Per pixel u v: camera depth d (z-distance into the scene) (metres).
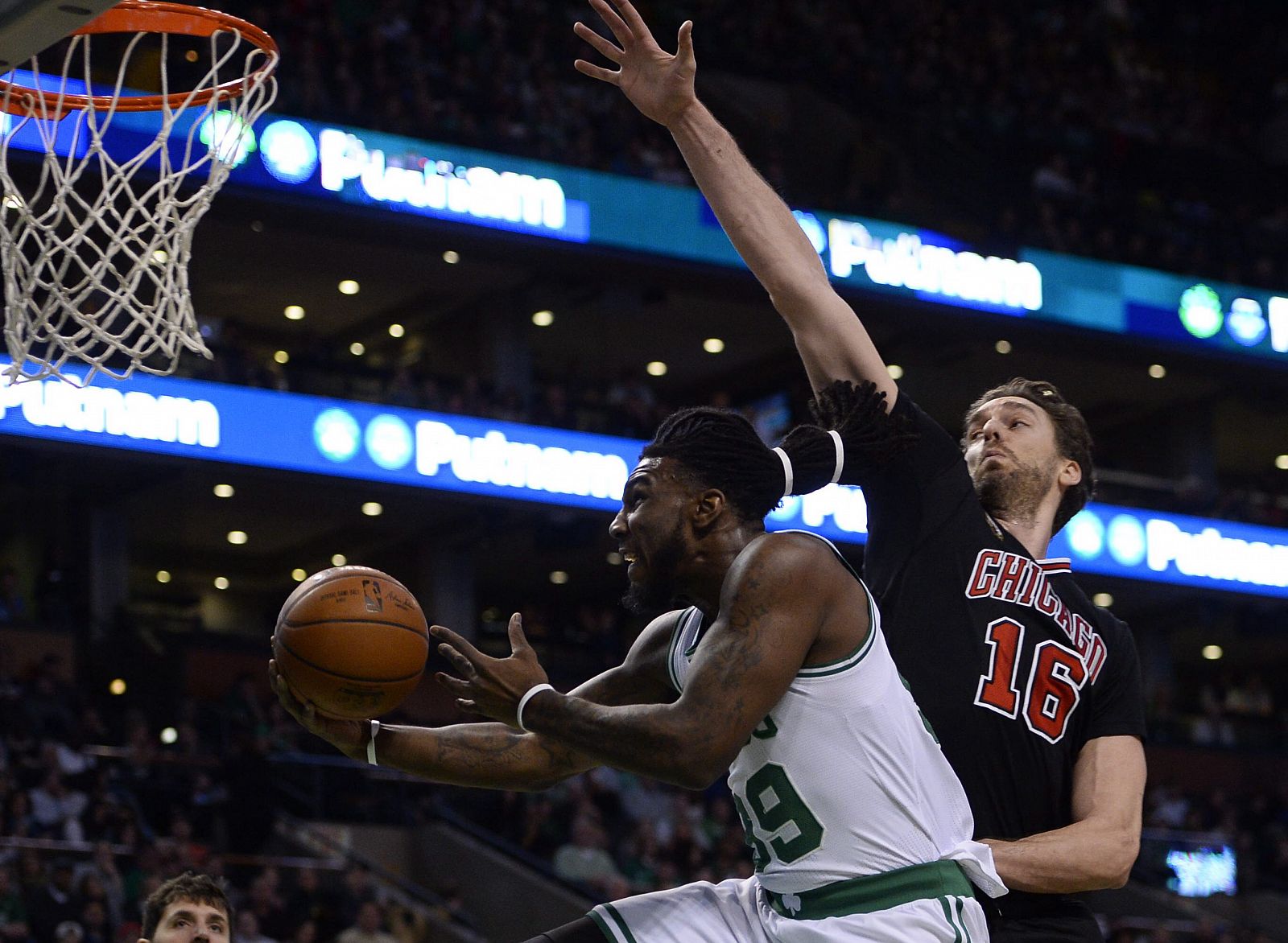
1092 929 2.51
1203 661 24.36
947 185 19.91
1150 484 18.91
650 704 2.36
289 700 2.36
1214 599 19.36
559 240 15.89
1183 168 21.77
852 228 17.08
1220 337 19.11
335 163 14.72
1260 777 19.30
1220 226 20.36
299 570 20.58
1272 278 19.69
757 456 2.28
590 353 20.38
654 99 2.62
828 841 2.18
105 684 15.67
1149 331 18.67
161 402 14.04
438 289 18.05
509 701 2.17
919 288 17.38
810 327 2.54
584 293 17.86
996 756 2.49
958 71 21.53
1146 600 20.36
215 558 20.59
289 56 15.50
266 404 14.59
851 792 2.16
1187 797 18.06
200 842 12.24
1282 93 23.39
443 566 18.59
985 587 2.54
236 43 4.01
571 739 2.13
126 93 4.32
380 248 16.83
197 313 18.45
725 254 16.77
